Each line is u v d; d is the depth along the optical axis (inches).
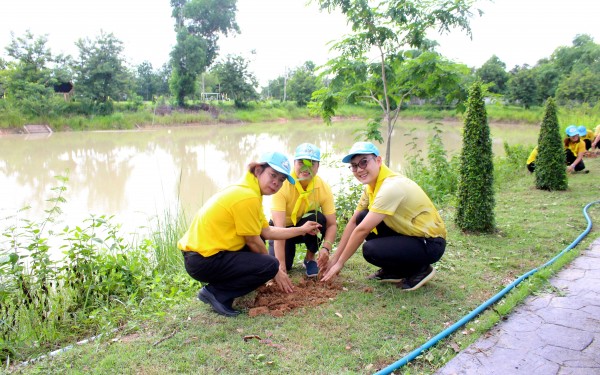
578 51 1872.5
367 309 132.9
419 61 278.7
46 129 1162.0
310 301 139.2
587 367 100.4
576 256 171.2
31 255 148.6
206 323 126.3
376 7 281.3
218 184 447.5
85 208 344.5
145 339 118.6
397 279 153.1
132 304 146.2
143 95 2367.1
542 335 114.9
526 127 1333.7
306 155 147.5
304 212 157.5
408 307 133.6
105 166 564.1
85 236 163.8
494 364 102.7
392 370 100.5
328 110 320.8
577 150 363.6
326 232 160.9
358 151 136.9
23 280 143.6
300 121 1919.3
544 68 1695.4
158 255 198.2
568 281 148.6
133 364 105.8
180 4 1759.4
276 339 116.2
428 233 138.9
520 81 1643.7
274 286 149.6
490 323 120.2
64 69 1302.9
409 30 284.8
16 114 1096.2
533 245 189.9
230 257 128.1
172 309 139.6
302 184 153.6
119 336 123.3
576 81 1234.0
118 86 1402.6
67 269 154.6
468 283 151.6
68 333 132.3
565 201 268.1
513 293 139.0
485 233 209.5
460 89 287.9
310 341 114.7
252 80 1931.6
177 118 1513.3
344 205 239.8
